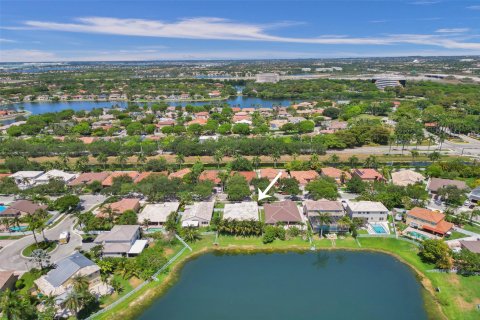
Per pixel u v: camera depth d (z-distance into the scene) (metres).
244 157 186.25
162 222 116.88
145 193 132.62
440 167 160.38
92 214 114.62
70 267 86.31
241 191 131.62
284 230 111.56
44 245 104.56
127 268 91.69
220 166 178.25
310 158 186.38
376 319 79.69
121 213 119.00
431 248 97.06
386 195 127.56
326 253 105.44
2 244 106.12
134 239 104.88
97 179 153.25
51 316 72.50
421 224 113.88
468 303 82.56
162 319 79.38
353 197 139.12
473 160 183.38
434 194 139.38
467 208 129.12
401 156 194.25
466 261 91.06
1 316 71.56
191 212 121.75
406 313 81.56
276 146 193.75
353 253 105.31
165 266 97.50
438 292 86.94
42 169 171.25
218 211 126.94
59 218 122.75
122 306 81.88
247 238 112.00
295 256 104.56
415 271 96.06
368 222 119.94
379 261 101.75
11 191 140.75
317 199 131.75
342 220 110.75
